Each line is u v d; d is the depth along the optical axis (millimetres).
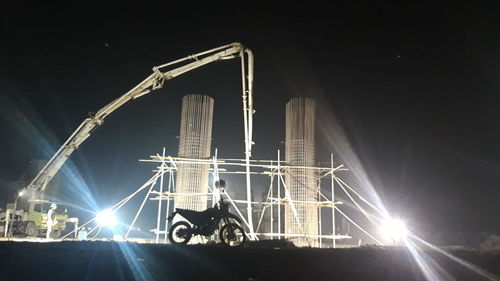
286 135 21891
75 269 7477
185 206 19766
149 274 7449
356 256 9383
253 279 7492
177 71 21266
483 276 8484
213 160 20297
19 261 7621
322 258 9070
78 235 21875
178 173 20562
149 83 21188
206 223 11172
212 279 7414
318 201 21094
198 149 20797
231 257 8758
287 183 21047
